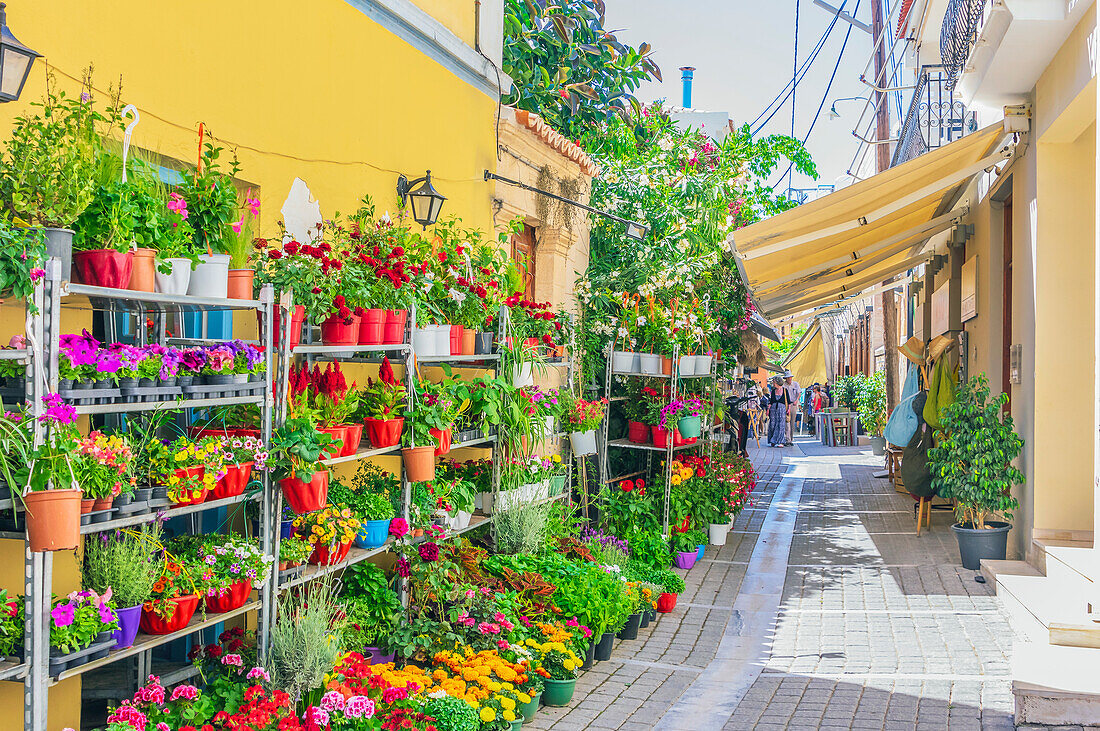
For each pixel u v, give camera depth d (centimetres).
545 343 748
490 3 855
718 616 790
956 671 632
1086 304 856
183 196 420
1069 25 739
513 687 535
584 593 648
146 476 380
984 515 988
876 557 1011
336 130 613
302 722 431
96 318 451
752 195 1509
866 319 3152
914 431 1209
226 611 422
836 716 554
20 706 368
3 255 302
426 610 597
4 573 378
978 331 1138
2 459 305
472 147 814
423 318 593
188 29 482
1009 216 1060
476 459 813
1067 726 523
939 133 1355
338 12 615
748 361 1406
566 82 1115
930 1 1195
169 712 406
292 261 488
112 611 355
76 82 413
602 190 1176
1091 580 677
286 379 447
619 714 561
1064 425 861
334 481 557
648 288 1046
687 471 1027
